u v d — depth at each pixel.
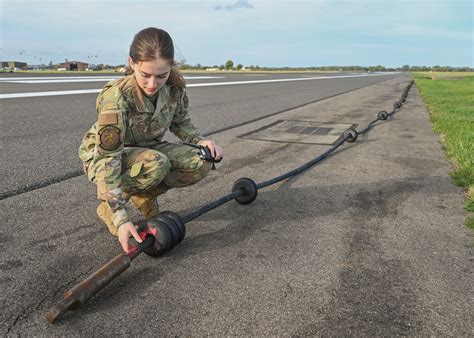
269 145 5.23
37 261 2.11
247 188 2.90
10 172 3.59
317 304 1.79
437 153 4.83
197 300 1.80
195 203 3.01
